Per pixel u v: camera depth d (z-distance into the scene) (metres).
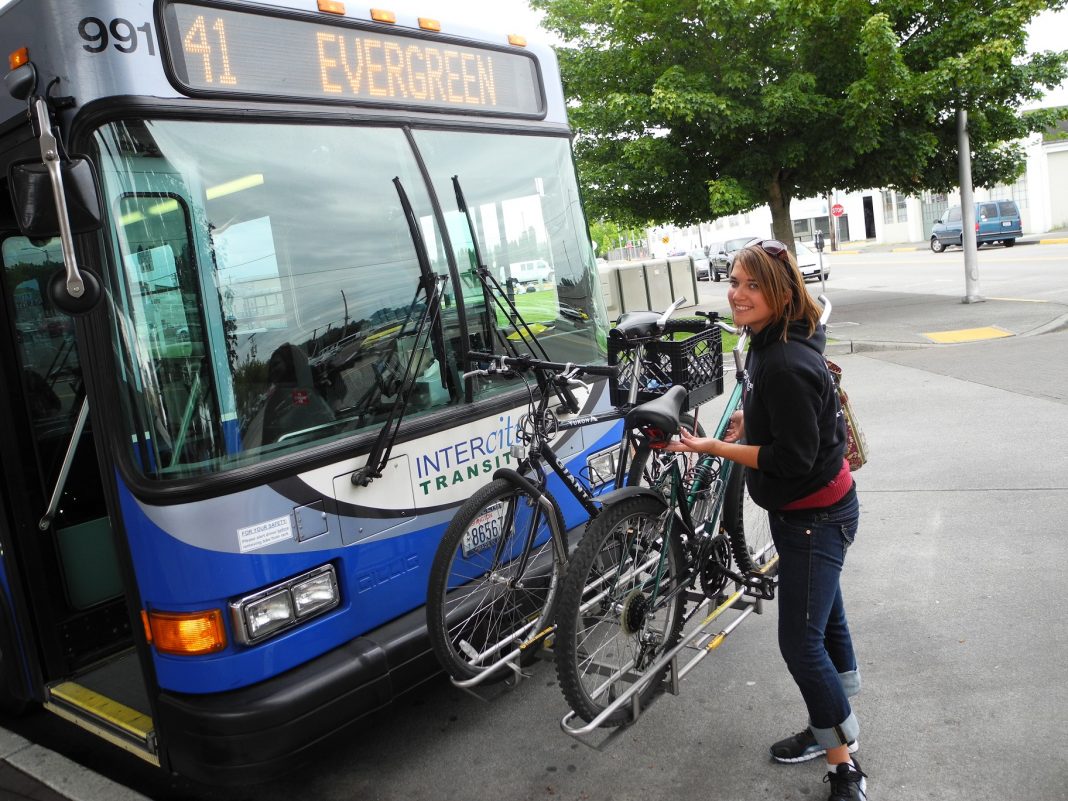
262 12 3.15
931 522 5.46
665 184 14.96
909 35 13.66
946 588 4.51
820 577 2.85
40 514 3.81
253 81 3.11
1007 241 31.20
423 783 3.38
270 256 3.10
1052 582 4.43
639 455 3.43
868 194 48.97
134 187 2.79
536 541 3.66
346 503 3.18
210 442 2.90
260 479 2.94
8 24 2.93
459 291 3.71
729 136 13.52
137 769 3.79
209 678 2.86
